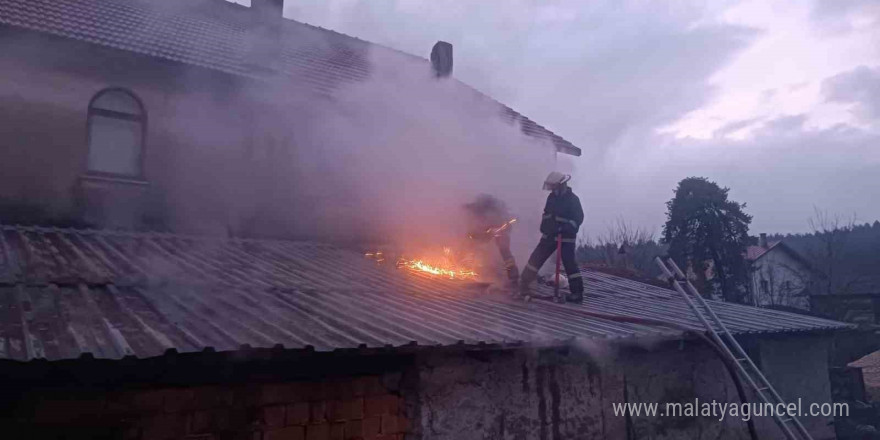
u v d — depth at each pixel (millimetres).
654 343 6918
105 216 8281
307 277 7152
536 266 8555
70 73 8289
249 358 4195
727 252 28375
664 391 7578
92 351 3752
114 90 8625
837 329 9727
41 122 8008
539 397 6230
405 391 5332
